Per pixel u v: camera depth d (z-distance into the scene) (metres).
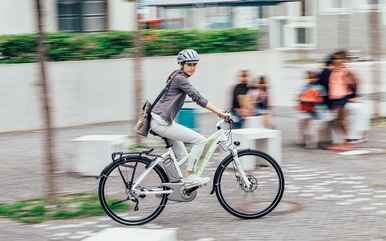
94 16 21.62
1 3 19.77
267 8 28.59
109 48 17.92
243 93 13.86
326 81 13.13
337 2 31.23
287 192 9.85
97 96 17.69
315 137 13.86
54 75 17.06
